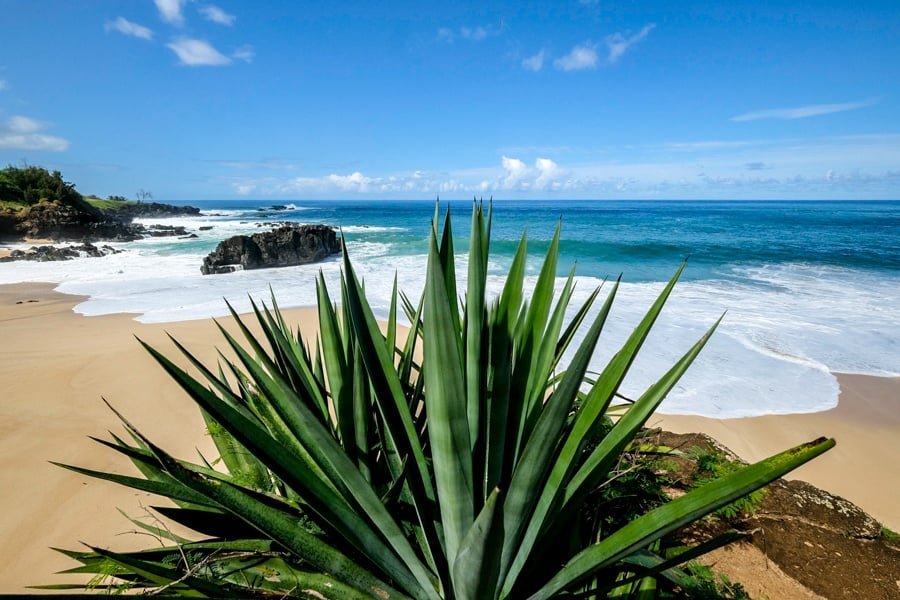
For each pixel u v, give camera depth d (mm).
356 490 1585
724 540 1438
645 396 1588
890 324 11984
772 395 7918
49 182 53625
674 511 1294
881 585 2340
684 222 55312
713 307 13805
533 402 1911
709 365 9102
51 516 4312
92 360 8547
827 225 50250
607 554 1409
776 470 1134
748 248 30234
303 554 1564
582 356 1210
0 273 23078
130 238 43188
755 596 2258
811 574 2400
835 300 15000
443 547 1768
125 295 16328
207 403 1315
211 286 18109
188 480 1385
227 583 1826
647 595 1853
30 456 5312
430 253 1299
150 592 1554
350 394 2209
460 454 1452
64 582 3584
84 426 6074
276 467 1418
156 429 6059
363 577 1656
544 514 1588
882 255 27156
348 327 2172
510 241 33938
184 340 10109
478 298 1662
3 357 8836
